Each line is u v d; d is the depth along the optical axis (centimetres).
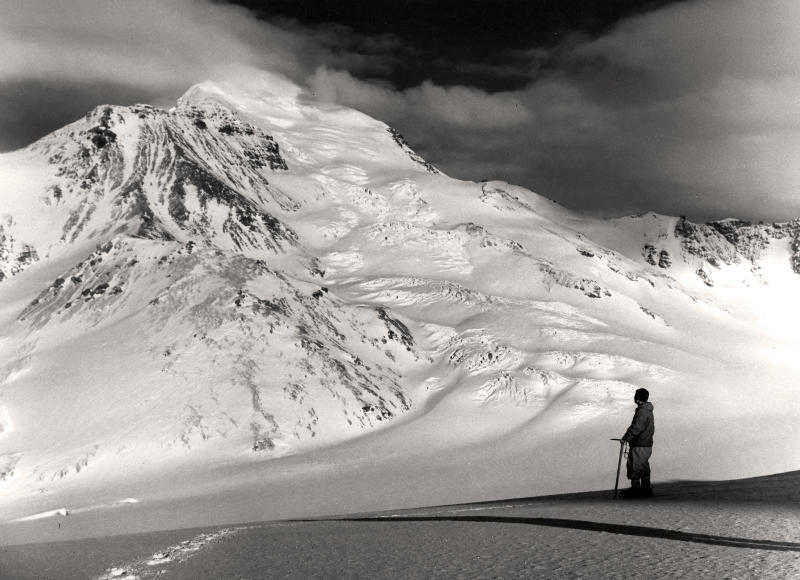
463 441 12031
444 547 1552
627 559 1300
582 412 13088
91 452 10731
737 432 11325
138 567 1606
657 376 15438
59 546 2361
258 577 1369
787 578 1123
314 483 9362
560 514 1984
